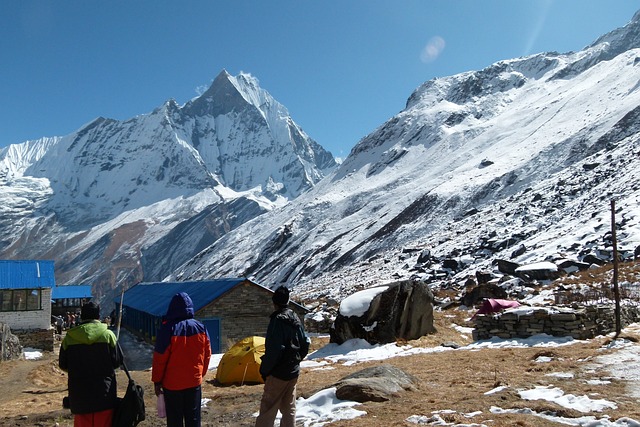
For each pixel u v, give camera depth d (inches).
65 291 2842.0
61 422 488.7
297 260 6919.3
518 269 1916.8
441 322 1203.2
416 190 7691.9
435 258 3277.6
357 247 6181.1
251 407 494.3
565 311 813.9
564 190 4052.7
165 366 301.0
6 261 1649.9
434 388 486.9
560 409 375.2
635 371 503.8
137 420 281.4
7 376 883.4
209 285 1620.3
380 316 943.7
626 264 1766.7
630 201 2780.5
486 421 356.5
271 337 318.0
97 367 279.3
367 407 417.7
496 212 4554.6
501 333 866.8
